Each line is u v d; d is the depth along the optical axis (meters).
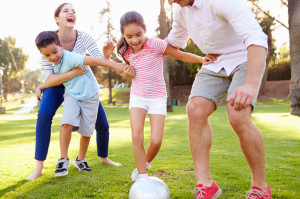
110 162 3.48
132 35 2.59
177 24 2.64
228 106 2.04
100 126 3.31
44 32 2.86
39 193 2.40
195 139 2.18
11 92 58.69
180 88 34.88
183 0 2.21
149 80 2.71
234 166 3.25
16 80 58.03
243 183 2.60
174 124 8.97
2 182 2.72
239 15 1.92
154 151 2.72
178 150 4.32
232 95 1.79
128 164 3.45
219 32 2.14
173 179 2.75
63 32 3.18
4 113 21.00
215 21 2.11
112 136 6.16
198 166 2.17
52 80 2.92
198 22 2.22
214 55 2.34
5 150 4.47
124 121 10.56
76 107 2.91
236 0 1.97
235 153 4.05
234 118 1.95
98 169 3.21
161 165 3.26
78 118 2.92
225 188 2.46
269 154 3.89
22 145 5.00
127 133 6.71
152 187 2.01
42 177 2.89
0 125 9.42
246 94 1.74
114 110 20.62
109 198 2.26
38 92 3.10
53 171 3.13
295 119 9.82
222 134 6.17
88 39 3.33
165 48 2.78
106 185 2.59
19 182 2.73
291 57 11.45
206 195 2.08
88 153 4.20
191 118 2.18
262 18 23.28
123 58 2.85
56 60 2.86
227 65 2.22
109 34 36.31
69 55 2.91
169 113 16.39
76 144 5.02
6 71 53.84
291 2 11.27
